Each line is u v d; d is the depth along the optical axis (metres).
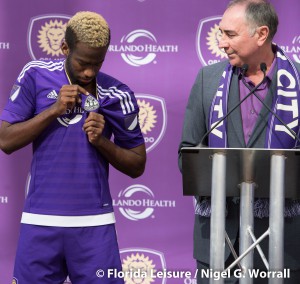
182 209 13.88
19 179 13.98
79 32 9.64
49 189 9.92
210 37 13.74
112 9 13.80
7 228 14.00
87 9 13.82
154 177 13.90
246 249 9.34
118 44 13.84
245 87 10.45
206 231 10.51
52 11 13.82
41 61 10.34
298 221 10.34
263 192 9.68
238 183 9.52
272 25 10.30
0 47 13.86
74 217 9.91
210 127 10.45
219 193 8.93
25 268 10.01
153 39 13.82
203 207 10.34
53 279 10.11
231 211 10.24
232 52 10.27
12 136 9.94
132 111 10.48
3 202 13.98
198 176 9.43
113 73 13.88
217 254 8.97
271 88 10.37
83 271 10.02
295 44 13.59
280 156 8.84
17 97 10.15
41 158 10.01
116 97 10.34
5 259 14.00
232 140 10.30
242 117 10.37
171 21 13.78
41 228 9.93
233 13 10.21
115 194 13.92
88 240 10.00
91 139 9.84
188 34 13.77
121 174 13.90
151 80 13.86
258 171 9.25
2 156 13.98
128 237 13.92
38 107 10.11
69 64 9.88
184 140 10.70
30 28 13.84
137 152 10.68
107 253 10.06
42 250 9.95
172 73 13.82
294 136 9.83
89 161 10.01
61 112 9.67
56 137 9.95
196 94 10.76
